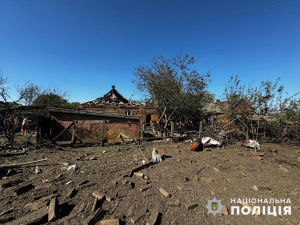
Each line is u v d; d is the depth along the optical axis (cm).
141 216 280
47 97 1085
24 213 286
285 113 965
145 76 1290
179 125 1620
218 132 1009
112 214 287
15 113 800
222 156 638
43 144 777
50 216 269
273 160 589
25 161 543
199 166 512
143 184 384
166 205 310
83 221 261
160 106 1431
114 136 1129
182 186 380
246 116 970
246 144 809
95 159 590
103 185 379
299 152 729
